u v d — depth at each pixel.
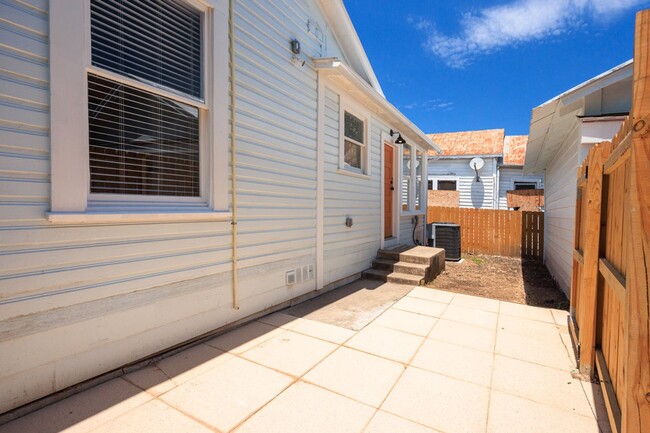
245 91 3.69
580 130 4.47
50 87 2.16
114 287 2.55
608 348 2.40
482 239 10.56
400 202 8.30
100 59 2.49
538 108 4.73
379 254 6.90
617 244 2.10
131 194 2.72
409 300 4.84
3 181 1.99
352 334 3.53
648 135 1.25
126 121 2.69
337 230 5.60
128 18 2.67
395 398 2.37
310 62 4.87
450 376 2.70
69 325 2.30
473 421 2.14
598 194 2.61
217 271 3.41
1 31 1.98
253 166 3.83
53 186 2.18
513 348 3.25
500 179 15.41
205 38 3.22
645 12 1.25
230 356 2.97
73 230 2.30
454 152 15.70
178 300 3.04
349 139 6.06
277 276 4.26
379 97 6.08
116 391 2.38
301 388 2.48
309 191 4.85
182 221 3.04
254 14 3.81
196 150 3.26
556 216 6.98
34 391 2.14
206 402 2.28
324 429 2.03
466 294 5.36
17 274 2.05
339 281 5.66
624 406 1.41
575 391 2.51
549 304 4.90
